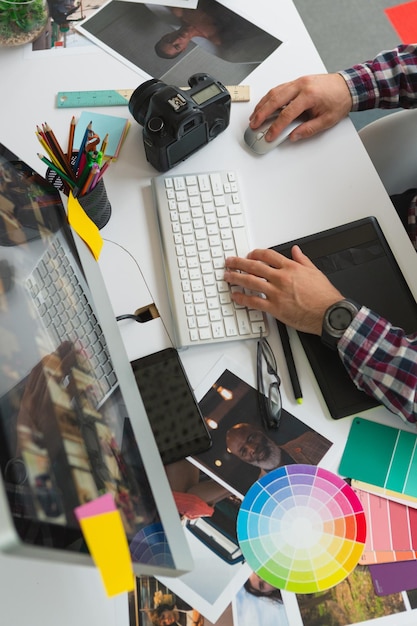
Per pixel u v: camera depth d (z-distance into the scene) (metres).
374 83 0.93
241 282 0.81
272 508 0.71
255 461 0.74
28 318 0.53
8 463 0.42
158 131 0.82
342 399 0.76
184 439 0.74
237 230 0.85
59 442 0.49
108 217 0.86
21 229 0.58
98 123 0.92
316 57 0.97
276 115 0.91
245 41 0.99
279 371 0.78
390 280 0.82
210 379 0.78
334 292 0.79
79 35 0.99
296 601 0.67
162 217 0.85
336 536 0.70
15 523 0.40
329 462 0.73
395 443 0.74
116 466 0.55
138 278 0.83
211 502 0.72
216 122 0.88
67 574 0.66
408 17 1.79
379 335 0.75
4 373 0.47
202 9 1.00
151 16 1.00
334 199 0.88
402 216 1.06
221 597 0.67
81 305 0.63
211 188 0.87
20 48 0.99
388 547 0.69
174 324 0.80
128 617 0.67
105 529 0.44
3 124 0.93
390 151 1.02
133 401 0.63
